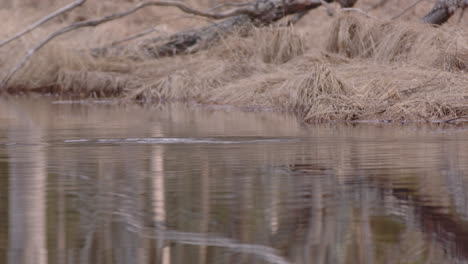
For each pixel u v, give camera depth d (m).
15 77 30.31
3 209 5.98
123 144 11.65
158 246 4.80
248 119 17.27
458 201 6.26
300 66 24.55
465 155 9.80
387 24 25.53
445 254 4.59
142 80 27.53
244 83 23.66
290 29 27.41
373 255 4.56
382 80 19.00
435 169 8.39
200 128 14.74
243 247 4.77
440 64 22.05
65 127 15.39
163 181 7.55
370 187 7.07
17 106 23.09
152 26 33.12
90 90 28.66
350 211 5.84
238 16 29.62
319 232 5.13
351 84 19.45
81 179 7.73
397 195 6.60
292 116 18.31
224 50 28.12
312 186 7.14
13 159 9.69
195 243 4.86
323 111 17.08
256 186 7.16
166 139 12.42
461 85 18.78
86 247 4.79
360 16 26.50
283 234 5.08
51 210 5.98
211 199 6.41
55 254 4.64
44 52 30.19
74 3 27.91
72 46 30.67
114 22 32.91
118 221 5.50
